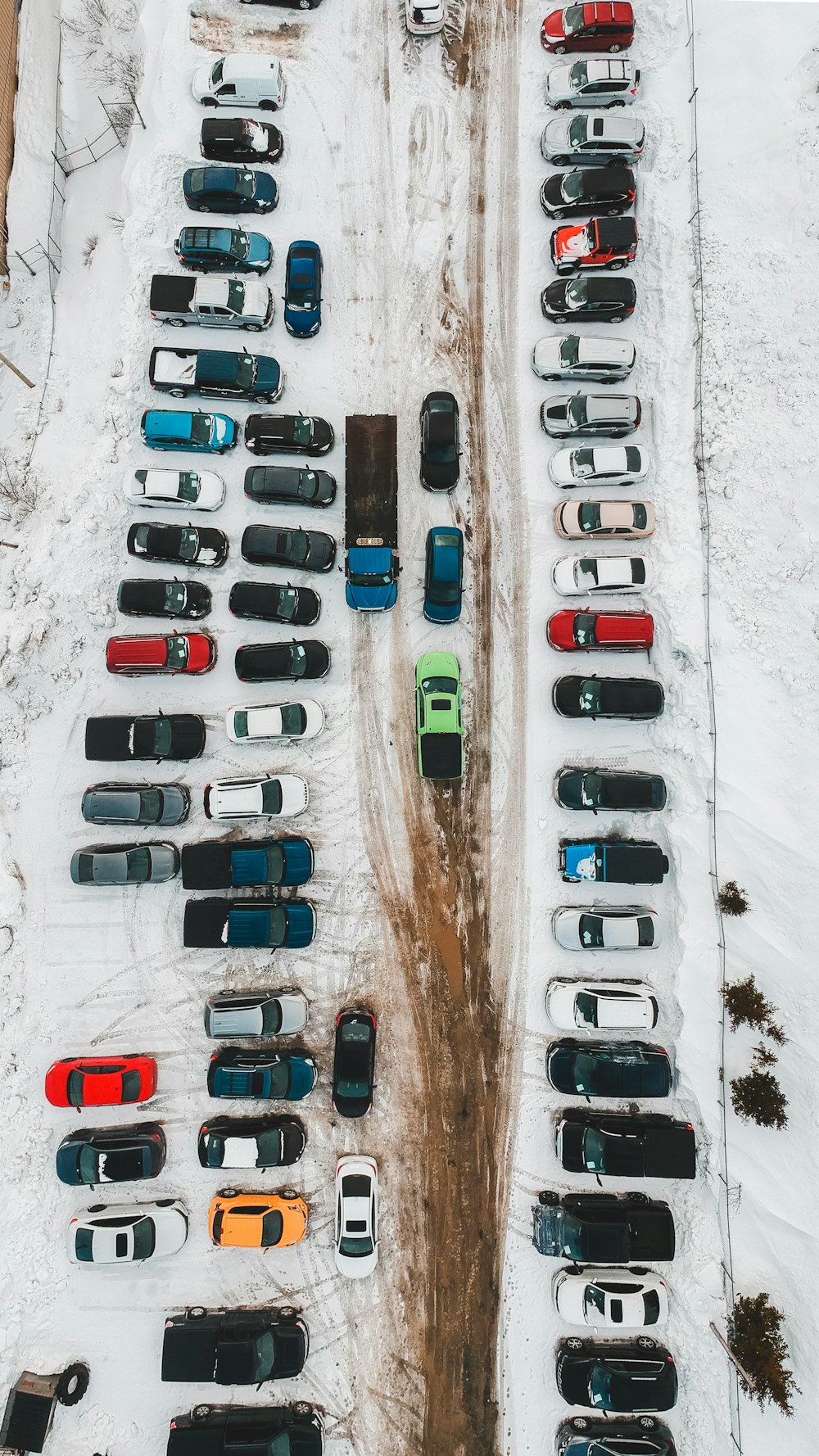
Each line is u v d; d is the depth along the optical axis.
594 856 19.42
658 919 19.86
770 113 20.42
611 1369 18.22
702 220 20.53
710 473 20.22
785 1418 17.52
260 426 19.95
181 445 20.11
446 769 19.61
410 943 20.14
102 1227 18.52
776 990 18.69
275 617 19.98
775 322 20.02
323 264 20.94
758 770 19.19
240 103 20.88
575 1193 19.45
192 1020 19.91
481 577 20.78
